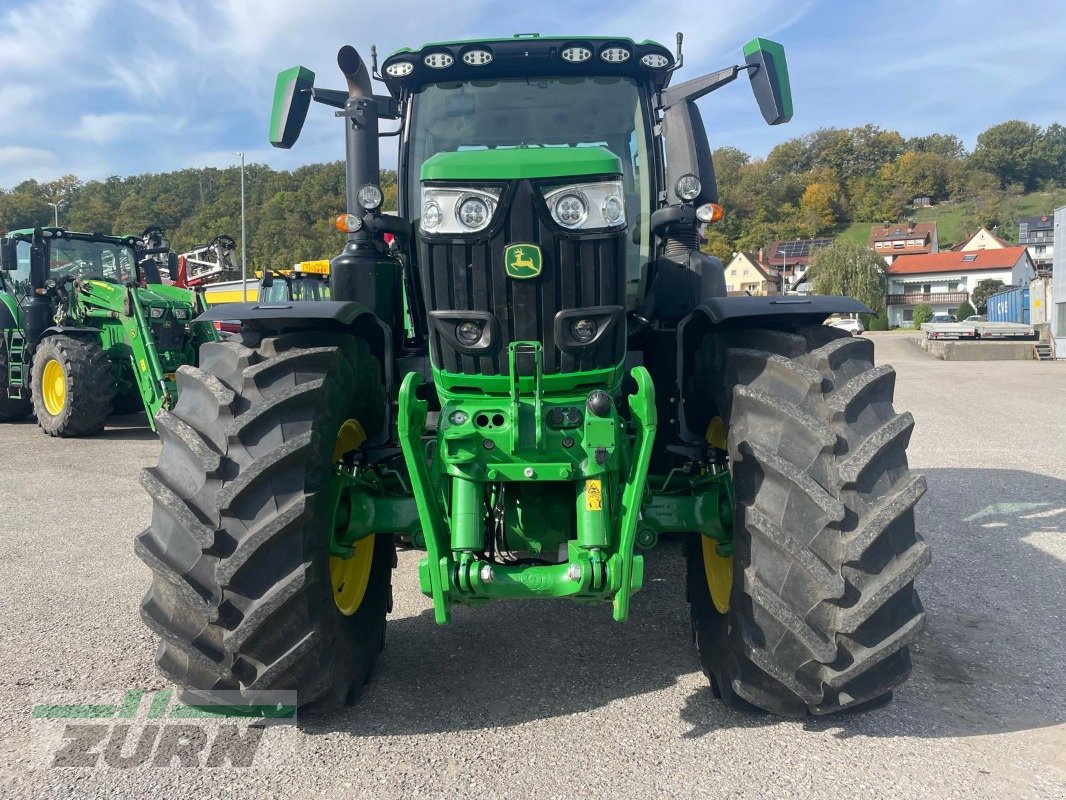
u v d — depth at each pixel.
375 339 3.14
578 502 2.44
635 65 3.59
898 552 2.35
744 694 2.47
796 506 2.35
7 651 3.30
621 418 2.68
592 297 2.53
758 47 3.22
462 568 2.37
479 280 2.51
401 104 3.70
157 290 10.66
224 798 2.24
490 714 2.71
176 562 2.34
